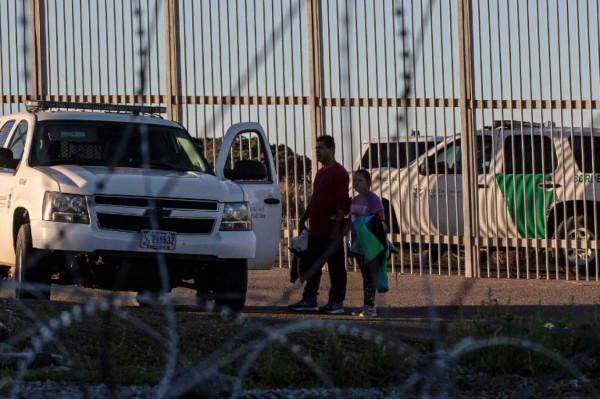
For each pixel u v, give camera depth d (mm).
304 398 17594
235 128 34969
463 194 44688
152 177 29453
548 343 20172
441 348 20016
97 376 17859
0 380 16797
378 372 19172
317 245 33156
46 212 28688
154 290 29844
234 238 29844
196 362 18641
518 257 44500
